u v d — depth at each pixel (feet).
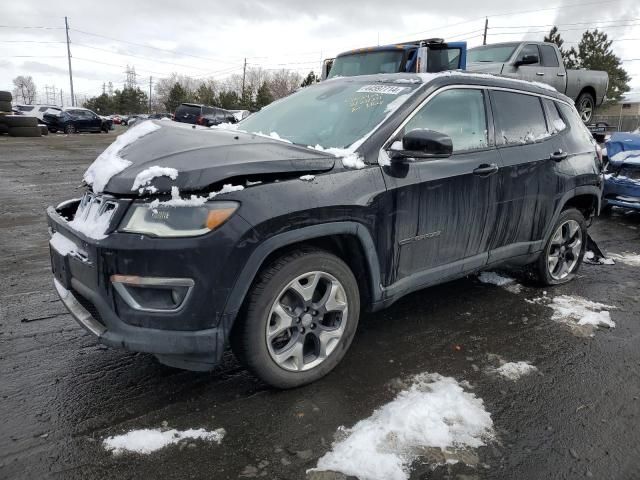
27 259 16.49
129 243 7.62
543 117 13.84
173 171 7.90
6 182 31.22
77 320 8.66
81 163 41.93
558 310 13.35
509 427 8.43
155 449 7.69
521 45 33.04
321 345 9.41
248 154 8.64
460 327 12.20
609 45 139.54
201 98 215.10
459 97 11.59
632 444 8.11
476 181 11.25
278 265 8.48
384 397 9.14
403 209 9.86
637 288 15.33
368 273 9.76
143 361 10.21
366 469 7.34
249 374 9.78
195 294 7.73
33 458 7.43
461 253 11.50
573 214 14.82
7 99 73.00
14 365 9.95
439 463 7.53
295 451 7.70
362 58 29.14
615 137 24.90
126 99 277.03
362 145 9.69
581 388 9.68
